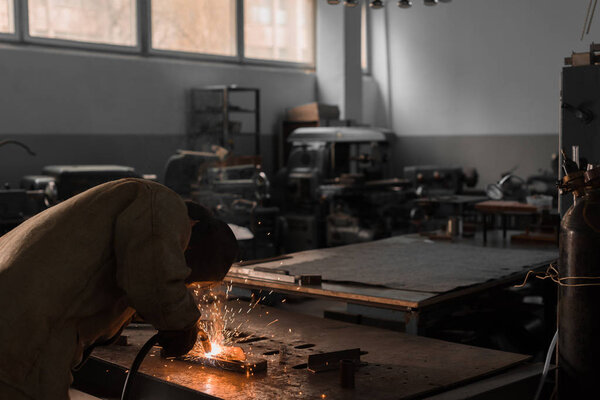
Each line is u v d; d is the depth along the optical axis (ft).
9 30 22.72
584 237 6.86
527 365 6.66
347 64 30.17
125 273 4.79
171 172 21.75
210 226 5.34
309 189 24.73
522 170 28.02
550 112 26.99
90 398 6.47
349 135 24.57
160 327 4.90
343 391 5.61
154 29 26.11
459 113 30.07
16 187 22.71
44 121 23.24
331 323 8.13
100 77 24.44
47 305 4.70
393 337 7.48
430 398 5.55
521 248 12.72
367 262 11.02
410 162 32.14
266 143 29.55
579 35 25.94
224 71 27.89
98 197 5.00
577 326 6.98
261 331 7.68
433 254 11.89
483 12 28.84
